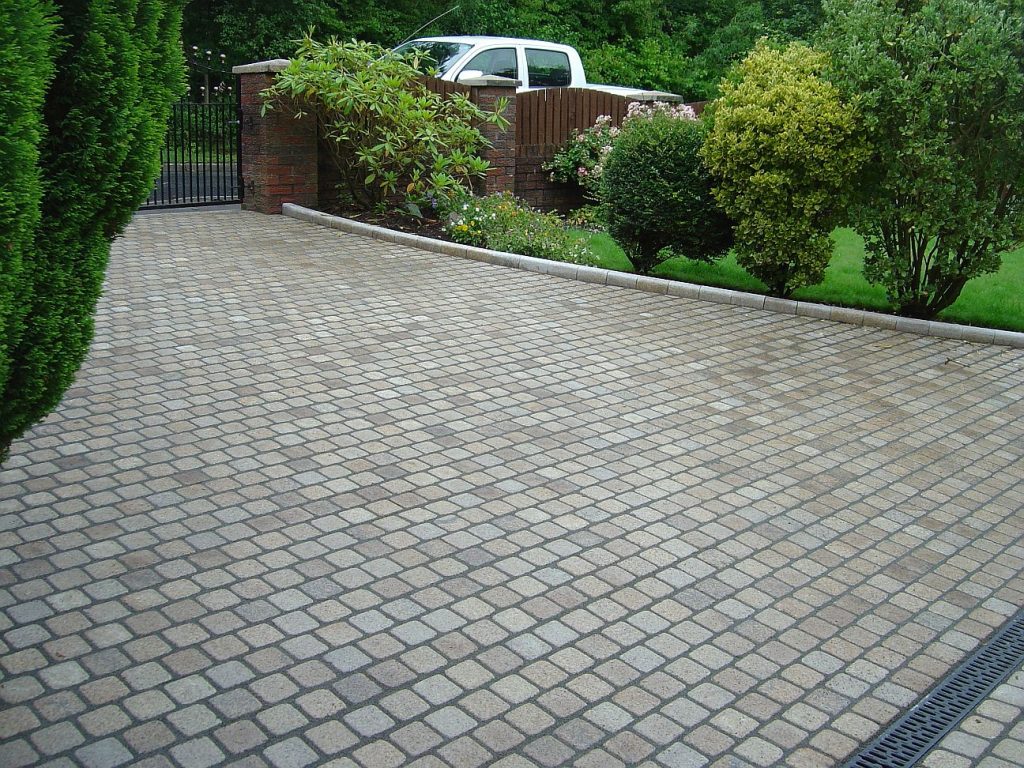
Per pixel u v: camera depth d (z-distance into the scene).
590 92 14.23
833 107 7.91
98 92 3.58
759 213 8.46
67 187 3.57
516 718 3.25
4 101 2.94
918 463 5.54
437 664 3.52
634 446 5.56
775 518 4.80
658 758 3.11
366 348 7.02
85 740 3.04
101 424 5.48
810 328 8.18
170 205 12.13
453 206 11.30
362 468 5.09
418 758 3.04
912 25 7.78
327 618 3.76
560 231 10.63
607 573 4.20
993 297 9.44
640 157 9.06
